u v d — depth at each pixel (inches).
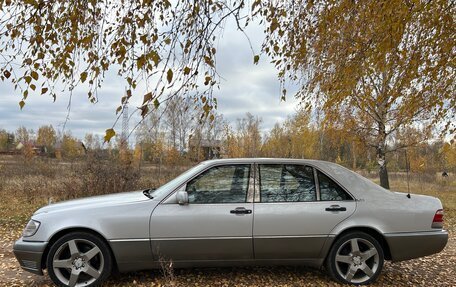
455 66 183.6
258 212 181.8
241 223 180.1
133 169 531.5
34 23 154.4
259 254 182.2
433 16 159.6
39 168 721.6
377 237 190.7
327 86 212.1
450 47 165.9
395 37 155.2
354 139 571.8
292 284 187.5
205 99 129.0
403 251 187.5
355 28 173.8
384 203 190.9
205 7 126.0
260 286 184.7
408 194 198.7
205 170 189.5
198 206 180.7
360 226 185.6
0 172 668.1
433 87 196.7
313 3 185.3
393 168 1235.2
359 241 187.8
